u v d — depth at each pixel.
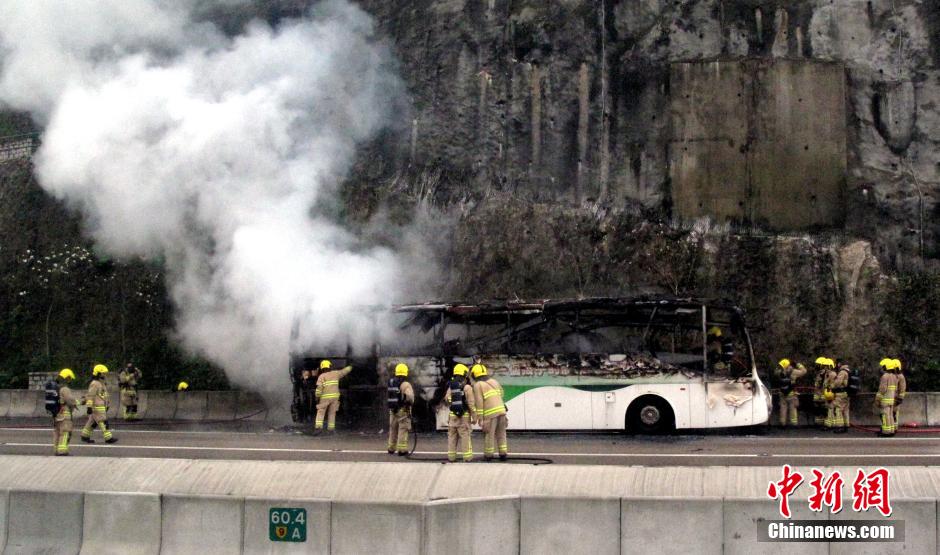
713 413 23.66
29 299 36.00
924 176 31.44
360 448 21.33
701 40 33.19
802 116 31.97
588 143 33.50
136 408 29.97
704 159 32.12
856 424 25.84
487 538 14.25
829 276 29.47
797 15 32.81
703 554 13.84
